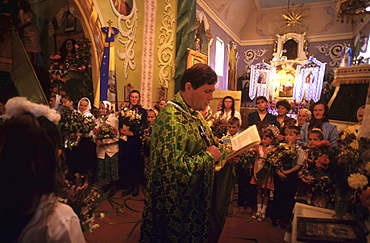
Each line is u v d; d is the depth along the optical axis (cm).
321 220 168
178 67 565
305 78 1388
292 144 313
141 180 458
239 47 1606
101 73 495
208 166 157
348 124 366
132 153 401
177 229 151
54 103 447
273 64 1489
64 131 349
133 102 427
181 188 148
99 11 488
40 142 79
